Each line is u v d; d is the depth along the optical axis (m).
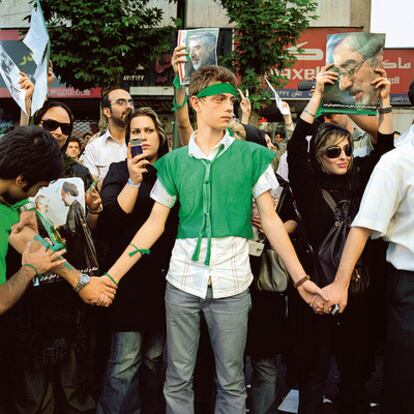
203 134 2.57
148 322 2.91
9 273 2.56
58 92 14.48
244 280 2.53
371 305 2.88
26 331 2.74
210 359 3.02
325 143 2.84
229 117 2.53
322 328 2.80
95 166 4.39
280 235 2.57
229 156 2.53
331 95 2.76
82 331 2.92
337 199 2.87
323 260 2.74
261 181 2.55
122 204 2.83
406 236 2.43
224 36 13.12
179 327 2.56
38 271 2.20
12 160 2.12
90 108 14.80
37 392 2.80
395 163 2.42
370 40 2.74
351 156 2.85
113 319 2.91
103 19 8.86
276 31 9.62
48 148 2.17
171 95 13.64
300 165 2.80
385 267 2.86
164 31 9.27
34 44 2.97
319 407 2.81
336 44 2.74
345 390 2.96
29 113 3.05
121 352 2.90
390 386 2.45
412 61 14.27
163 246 2.93
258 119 9.95
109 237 3.01
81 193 2.75
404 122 14.45
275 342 2.99
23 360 2.75
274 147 5.10
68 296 2.84
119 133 4.41
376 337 2.93
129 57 9.22
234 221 2.50
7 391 2.76
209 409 3.05
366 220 2.46
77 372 2.94
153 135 2.98
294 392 3.86
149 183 2.97
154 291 2.92
